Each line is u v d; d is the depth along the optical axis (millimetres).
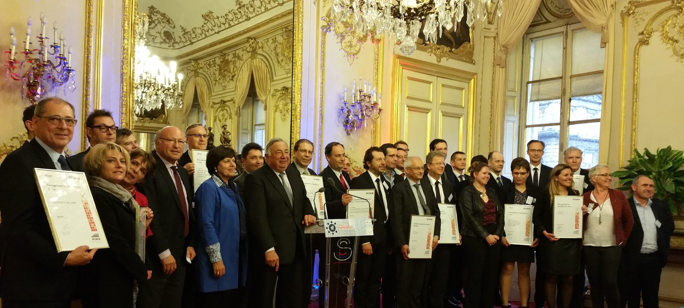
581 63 7742
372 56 6891
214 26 5469
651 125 6438
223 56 5516
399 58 7070
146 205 2963
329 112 6422
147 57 4992
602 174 4512
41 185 2135
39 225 2203
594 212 4477
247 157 4102
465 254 4539
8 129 4113
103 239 2273
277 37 5980
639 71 6582
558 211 4441
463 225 4566
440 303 4512
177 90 5188
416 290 4352
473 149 7941
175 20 5191
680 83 6215
